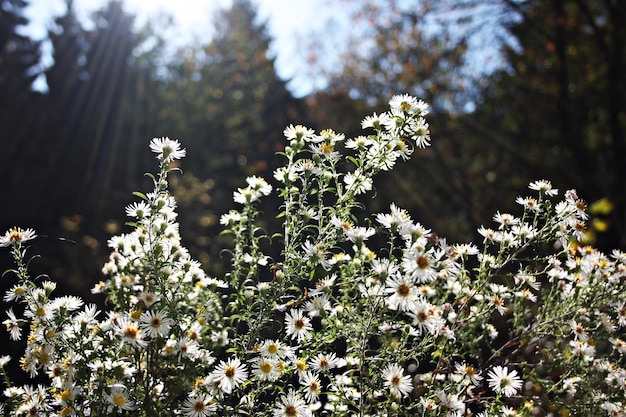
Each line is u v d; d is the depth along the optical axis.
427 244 2.55
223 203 17.52
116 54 22.30
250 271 2.70
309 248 2.48
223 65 27.33
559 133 12.59
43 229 16.47
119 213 17.06
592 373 2.79
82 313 2.49
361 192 2.67
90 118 20.55
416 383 2.71
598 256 2.86
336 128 16.95
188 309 2.60
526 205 2.78
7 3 24.38
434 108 14.12
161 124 25.42
